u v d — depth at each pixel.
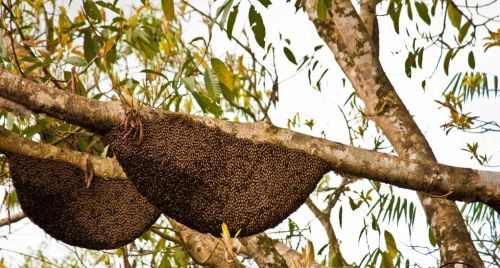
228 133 9.73
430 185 10.11
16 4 13.41
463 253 11.93
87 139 11.87
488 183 10.18
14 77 9.06
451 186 10.13
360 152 10.00
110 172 10.58
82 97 9.27
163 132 9.46
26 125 12.59
